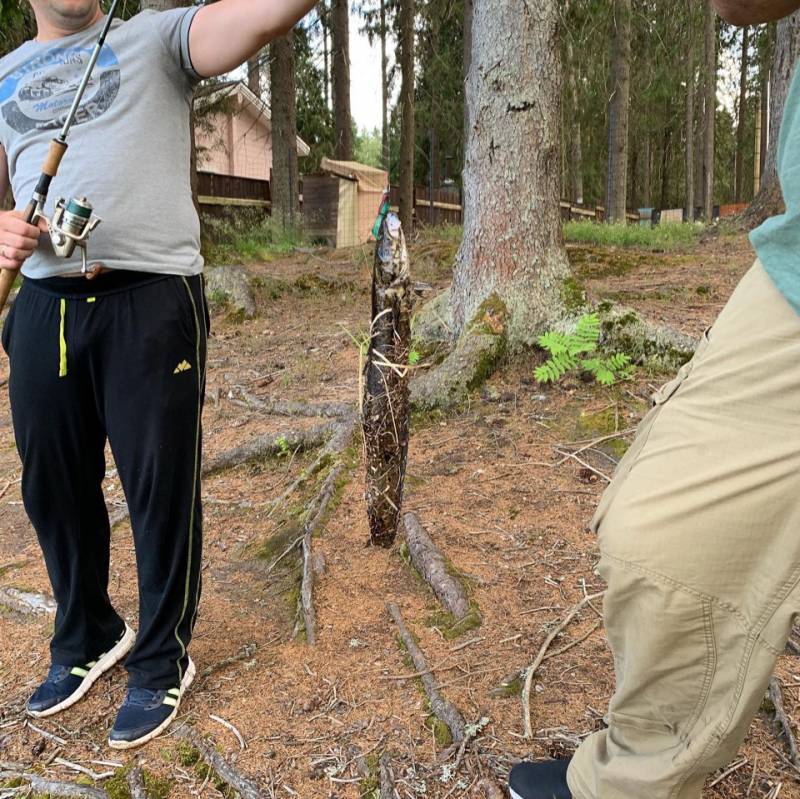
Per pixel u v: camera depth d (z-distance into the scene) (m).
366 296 7.42
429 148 27.34
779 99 9.06
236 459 4.07
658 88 18.06
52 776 1.99
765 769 1.84
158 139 1.96
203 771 1.97
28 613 2.84
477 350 4.32
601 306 4.49
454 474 3.54
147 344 1.93
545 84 4.36
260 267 9.55
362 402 2.78
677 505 1.28
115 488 3.89
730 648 1.29
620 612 1.38
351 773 1.92
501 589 2.65
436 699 2.12
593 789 1.52
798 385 1.20
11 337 2.02
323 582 2.79
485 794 1.81
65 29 1.95
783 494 1.22
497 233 4.47
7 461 4.38
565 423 3.92
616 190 16.88
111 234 1.88
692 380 1.34
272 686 2.27
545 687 2.16
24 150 1.96
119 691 2.31
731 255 7.79
